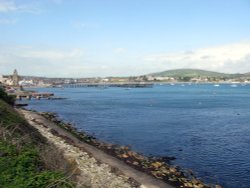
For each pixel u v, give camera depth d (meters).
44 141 28.08
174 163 33.22
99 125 60.72
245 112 85.62
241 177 28.83
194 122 65.38
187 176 28.53
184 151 38.91
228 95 170.88
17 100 130.00
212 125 61.28
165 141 45.03
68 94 184.12
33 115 59.09
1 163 13.55
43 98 141.38
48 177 12.57
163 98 145.00
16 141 17.42
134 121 66.50
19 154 14.98
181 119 70.25
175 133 51.84
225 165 32.72
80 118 71.50
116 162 29.14
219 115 78.81
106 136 48.97
